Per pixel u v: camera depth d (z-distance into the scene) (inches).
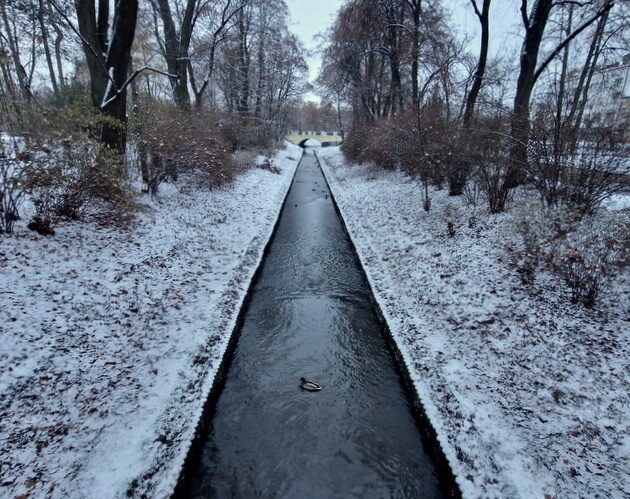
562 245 235.6
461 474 145.3
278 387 209.0
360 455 168.2
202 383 190.7
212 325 234.2
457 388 180.4
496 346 202.5
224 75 895.7
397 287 291.6
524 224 257.3
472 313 231.1
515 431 154.5
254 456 167.3
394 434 179.2
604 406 157.4
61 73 947.3
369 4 666.2
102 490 130.0
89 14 341.4
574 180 271.0
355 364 227.9
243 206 506.0
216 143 528.1
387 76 855.7
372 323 270.8
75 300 204.8
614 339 185.5
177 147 403.5
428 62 507.5
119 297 225.6
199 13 557.9
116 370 181.3
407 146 458.3
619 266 213.3
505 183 331.9
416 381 195.8
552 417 158.2
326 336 255.8
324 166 1119.0
